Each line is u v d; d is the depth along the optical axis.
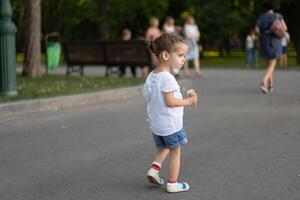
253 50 32.06
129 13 46.22
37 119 11.62
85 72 26.30
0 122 11.20
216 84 19.33
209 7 44.28
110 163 7.89
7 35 13.12
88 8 41.84
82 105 13.73
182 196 6.34
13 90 13.39
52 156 8.34
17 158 8.23
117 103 14.22
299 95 15.57
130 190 6.61
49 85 16.00
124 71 21.77
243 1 44.47
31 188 6.72
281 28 16.08
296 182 6.80
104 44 21.11
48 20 36.47
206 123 11.10
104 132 10.25
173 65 6.28
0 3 13.06
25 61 18.91
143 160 8.05
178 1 46.34
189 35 22.94
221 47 58.69
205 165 7.68
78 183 6.92
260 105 13.62
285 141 9.25
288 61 38.91
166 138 6.33
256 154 8.30
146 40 19.69
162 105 6.27
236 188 6.59
